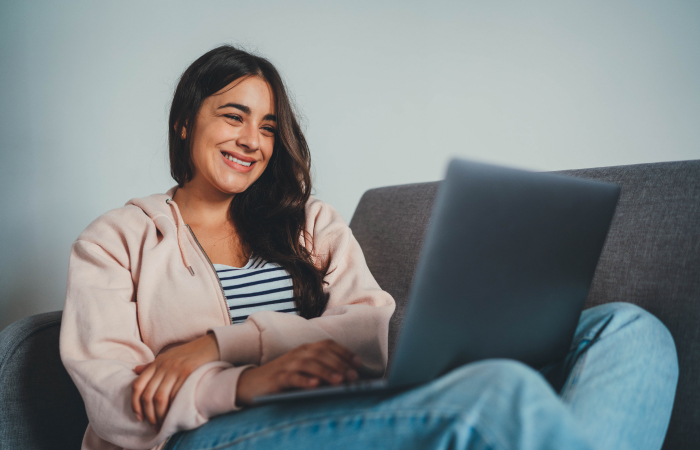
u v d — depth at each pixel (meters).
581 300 0.69
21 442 0.92
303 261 1.13
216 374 0.71
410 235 1.31
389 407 0.52
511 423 0.44
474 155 2.49
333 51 2.34
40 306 2.08
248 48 2.22
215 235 1.19
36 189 2.06
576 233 0.63
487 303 0.56
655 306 0.85
